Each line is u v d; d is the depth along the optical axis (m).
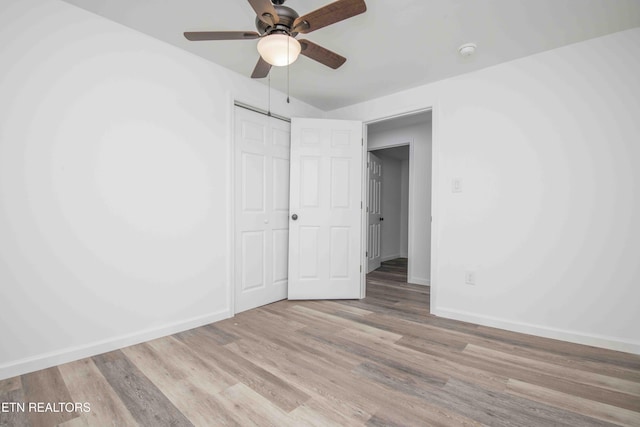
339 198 3.28
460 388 1.59
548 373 1.74
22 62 1.70
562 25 1.98
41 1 1.76
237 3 1.81
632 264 2.01
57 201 1.80
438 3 1.76
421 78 2.77
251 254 2.92
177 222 2.34
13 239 1.67
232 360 1.88
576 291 2.18
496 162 2.51
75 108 1.87
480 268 2.57
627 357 1.94
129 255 2.09
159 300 2.24
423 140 4.16
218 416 1.35
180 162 2.35
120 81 2.05
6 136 1.65
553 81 2.27
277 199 3.18
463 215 2.66
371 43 2.19
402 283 4.11
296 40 1.52
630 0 1.73
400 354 1.98
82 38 1.89
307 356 1.94
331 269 3.27
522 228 2.39
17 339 1.68
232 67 2.65
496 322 2.48
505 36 2.11
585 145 2.16
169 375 1.70
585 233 2.16
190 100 2.41
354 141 3.32
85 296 1.91
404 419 1.34
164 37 2.20
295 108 3.33
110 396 1.50
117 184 2.04
